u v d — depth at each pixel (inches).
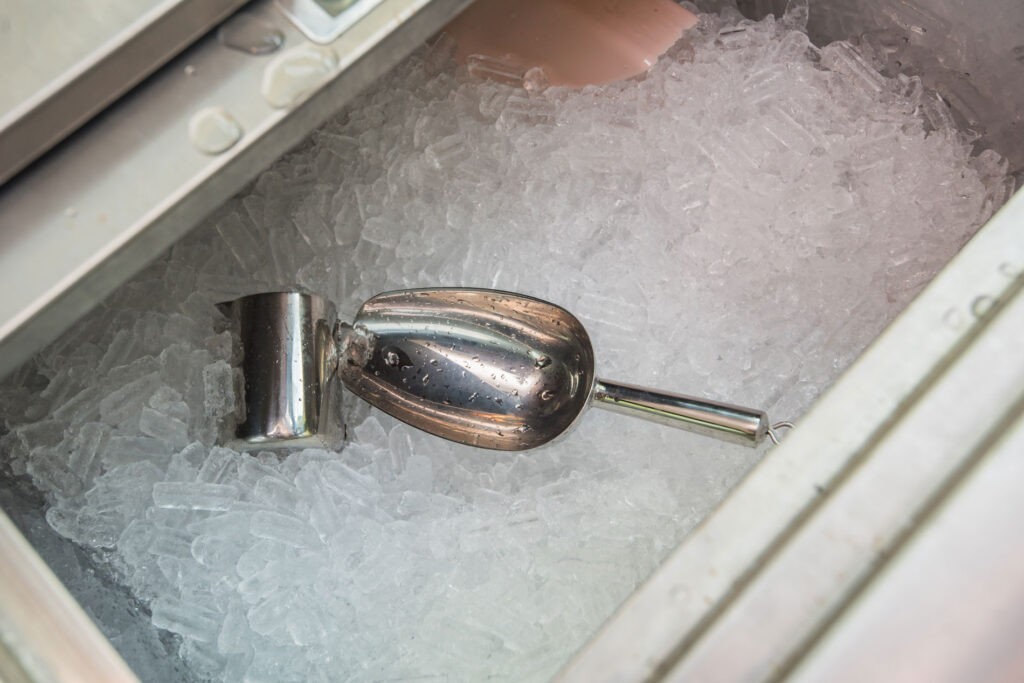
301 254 27.6
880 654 15.3
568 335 24.0
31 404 25.2
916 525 16.0
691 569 16.3
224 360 23.9
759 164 28.3
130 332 25.6
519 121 29.1
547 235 27.8
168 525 24.1
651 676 15.8
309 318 23.4
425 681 23.0
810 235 27.7
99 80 17.8
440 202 28.1
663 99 29.4
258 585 23.6
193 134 18.5
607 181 28.4
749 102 29.1
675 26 30.0
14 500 23.9
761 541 16.4
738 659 15.7
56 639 16.8
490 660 23.2
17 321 17.7
